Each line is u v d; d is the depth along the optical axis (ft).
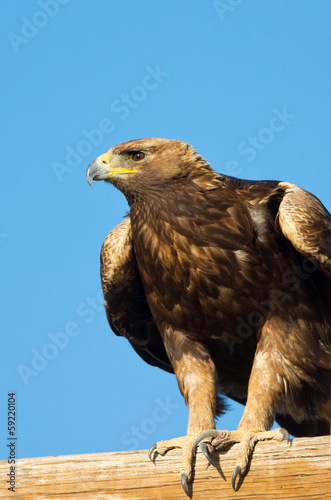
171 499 28.04
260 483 27.55
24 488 28.02
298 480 27.14
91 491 27.96
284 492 27.20
